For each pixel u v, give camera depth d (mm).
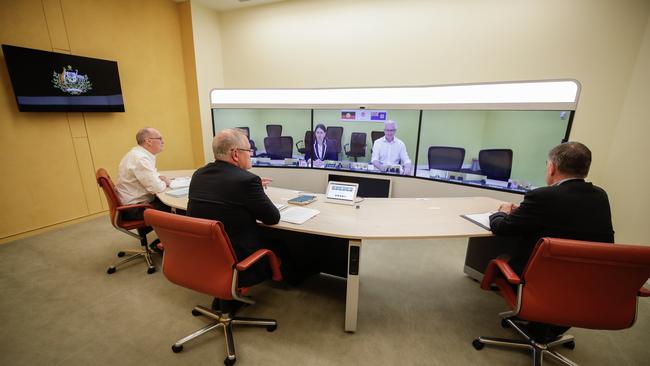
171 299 1903
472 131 3166
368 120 3412
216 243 1174
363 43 3572
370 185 3307
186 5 3898
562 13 2619
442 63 3230
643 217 2328
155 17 3686
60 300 1867
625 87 2471
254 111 3844
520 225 1293
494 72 3010
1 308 1776
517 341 1499
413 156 3383
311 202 1965
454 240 2922
